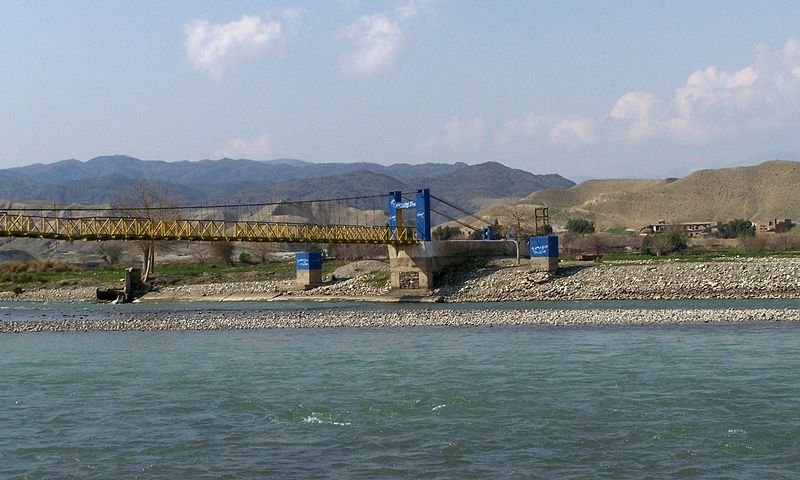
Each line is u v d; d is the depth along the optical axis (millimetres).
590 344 49125
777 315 62406
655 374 38156
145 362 45750
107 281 136750
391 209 109500
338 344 52625
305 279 116188
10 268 155375
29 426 30422
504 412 31172
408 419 30453
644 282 92375
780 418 29453
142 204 147750
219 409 32812
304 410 32188
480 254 112000
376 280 112500
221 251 164125
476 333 57094
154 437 28656
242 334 61219
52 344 56000
